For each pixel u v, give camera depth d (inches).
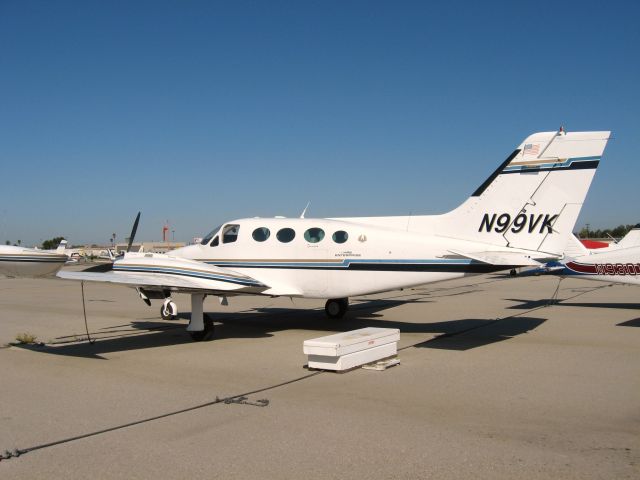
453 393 242.8
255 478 152.7
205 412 216.5
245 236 450.9
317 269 422.9
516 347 360.2
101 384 265.3
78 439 186.1
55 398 239.8
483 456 166.9
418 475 153.4
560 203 363.3
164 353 348.8
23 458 169.3
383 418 206.4
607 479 149.1
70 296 821.2
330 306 526.6
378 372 287.0
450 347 360.5
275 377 277.6
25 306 663.1
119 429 196.2
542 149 368.5
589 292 848.3
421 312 576.7
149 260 413.7
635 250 564.7
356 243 412.2
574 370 289.3
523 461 162.4
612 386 254.1
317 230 427.5
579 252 610.5
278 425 198.8
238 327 472.1
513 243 374.9
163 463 164.1
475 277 1363.2
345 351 287.0
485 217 382.9
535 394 240.2
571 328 448.5
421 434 187.8
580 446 174.9
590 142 357.7
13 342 395.2
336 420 204.2
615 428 192.9
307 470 157.8
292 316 550.6
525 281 1171.9
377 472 155.9
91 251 2384.4
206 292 391.5
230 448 175.9
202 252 467.8
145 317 549.0
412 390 248.2
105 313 584.7
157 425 200.4
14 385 264.2
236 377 278.4
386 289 406.6
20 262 321.7
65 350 361.4
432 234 400.5
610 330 436.1
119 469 159.9
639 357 325.1
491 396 237.3
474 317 529.3
